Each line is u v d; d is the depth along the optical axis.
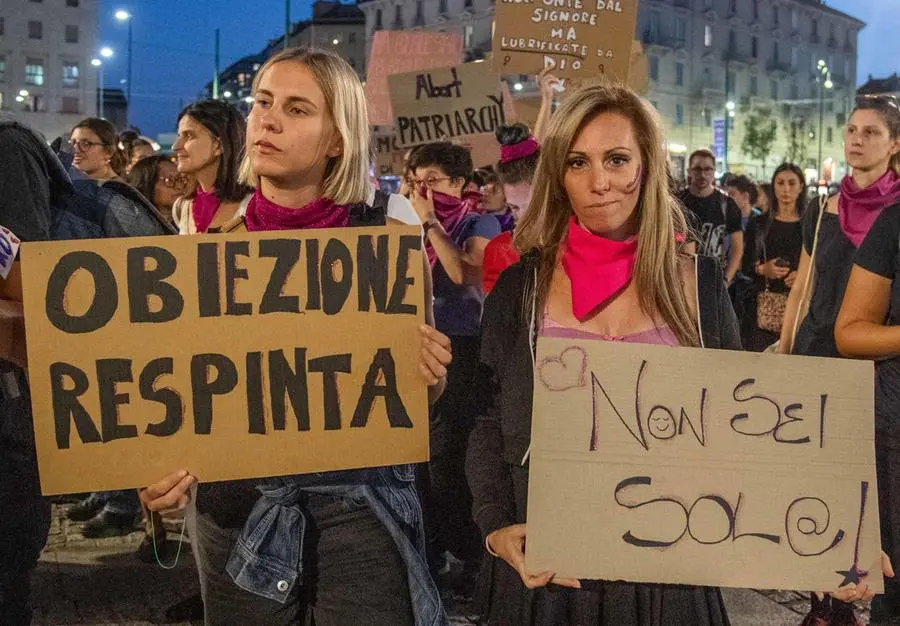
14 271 2.69
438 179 4.71
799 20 84.19
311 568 2.43
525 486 2.25
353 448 2.34
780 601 4.54
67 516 5.91
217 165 4.09
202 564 2.48
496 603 2.26
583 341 2.18
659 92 71.50
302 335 2.33
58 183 3.29
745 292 6.64
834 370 2.26
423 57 10.17
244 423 2.30
